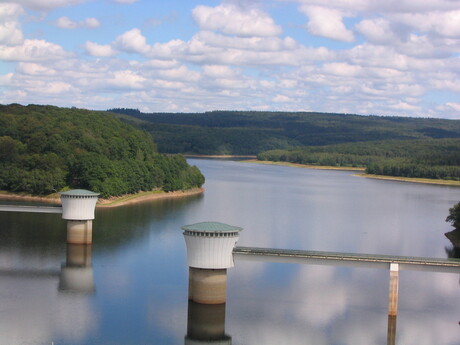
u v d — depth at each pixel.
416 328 109.12
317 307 118.50
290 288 130.25
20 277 131.38
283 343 101.44
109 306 115.25
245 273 140.88
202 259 113.31
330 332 106.44
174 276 134.88
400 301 123.56
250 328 107.25
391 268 115.00
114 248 158.62
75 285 126.62
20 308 112.94
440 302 123.44
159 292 123.88
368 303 121.81
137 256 151.12
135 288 126.00
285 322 110.31
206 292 115.06
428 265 114.69
